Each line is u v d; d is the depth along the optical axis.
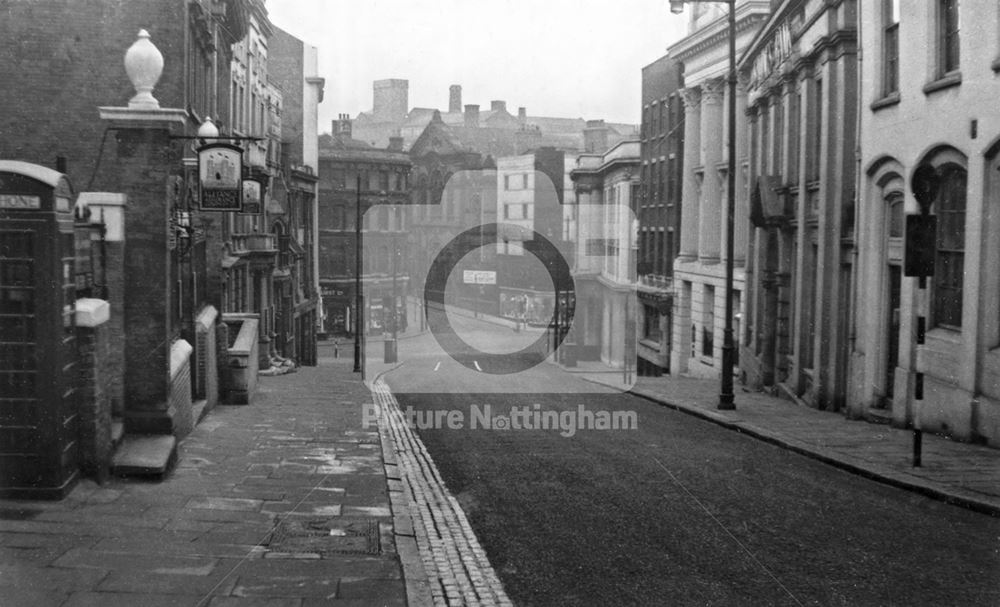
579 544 8.76
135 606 6.68
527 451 13.71
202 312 18.28
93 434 10.16
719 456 14.23
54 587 7.01
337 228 52.53
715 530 9.34
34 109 16.25
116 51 16.38
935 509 10.61
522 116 76.69
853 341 20.19
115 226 12.05
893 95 18.19
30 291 9.15
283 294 38.09
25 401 9.28
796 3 24.53
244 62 34.25
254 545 8.34
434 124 58.53
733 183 21.91
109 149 16.27
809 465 13.72
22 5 16.12
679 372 37.03
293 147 50.50
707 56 36.88
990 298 14.76
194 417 15.50
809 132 23.91
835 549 8.69
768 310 27.61
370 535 8.83
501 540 8.88
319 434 14.90
